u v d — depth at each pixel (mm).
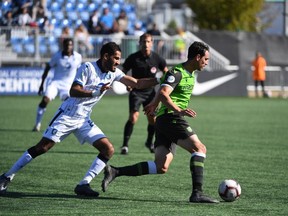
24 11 80188
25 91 78500
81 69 23094
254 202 22922
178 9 144375
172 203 22547
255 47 93688
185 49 84000
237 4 109188
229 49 92375
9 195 23688
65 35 79688
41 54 79188
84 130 23688
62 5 88438
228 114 63406
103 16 87125
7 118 55062
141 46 36344
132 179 27531
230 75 87875
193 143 22781
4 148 37219
